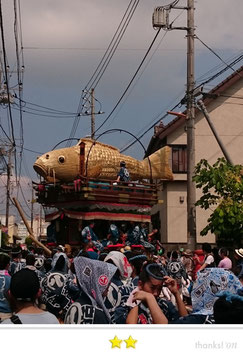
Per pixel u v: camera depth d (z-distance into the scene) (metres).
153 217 32.44
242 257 10.48
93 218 17.42
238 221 17.16
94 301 5.37
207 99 29.08
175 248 28.59
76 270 5.45
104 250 14.78
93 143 18.14
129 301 5.13
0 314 7.81
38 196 19.39
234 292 4.86
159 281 5.03
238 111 29.38
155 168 21.23
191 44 20.66
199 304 4.88
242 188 17.53
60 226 18.81
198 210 28.38
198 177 18.00
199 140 29.25
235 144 29.23
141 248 16.06
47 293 7.30
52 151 19.14
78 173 18.72
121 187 18.09
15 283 4.59
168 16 20.44
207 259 14.15
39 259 11.44
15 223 77.56
